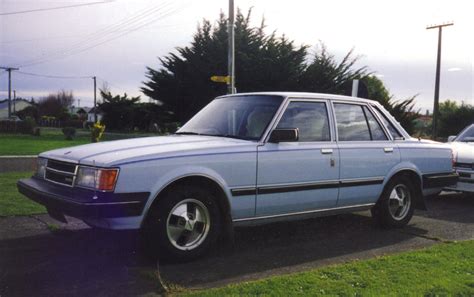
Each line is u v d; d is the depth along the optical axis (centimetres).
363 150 617
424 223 718
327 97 609
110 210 434
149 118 4669
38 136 3875
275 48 3297
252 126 553
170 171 465
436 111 3603
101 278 438
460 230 674
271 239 596
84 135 4197
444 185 717
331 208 596
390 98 3425
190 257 487
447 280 437
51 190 479
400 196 674
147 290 411
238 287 409
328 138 591
